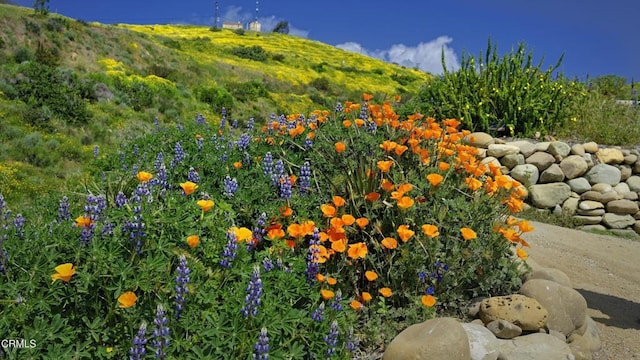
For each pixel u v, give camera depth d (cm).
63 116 1853
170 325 246
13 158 1421
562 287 382
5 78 1972
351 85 5462
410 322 335
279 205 378
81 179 634
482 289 368
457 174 448
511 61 1035
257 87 3491
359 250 327
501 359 317
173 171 454
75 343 247
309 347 270
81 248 264
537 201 867
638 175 888
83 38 3297
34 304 242
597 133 959
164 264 256
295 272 308
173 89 2705
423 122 624
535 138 972
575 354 350
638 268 621
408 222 368
